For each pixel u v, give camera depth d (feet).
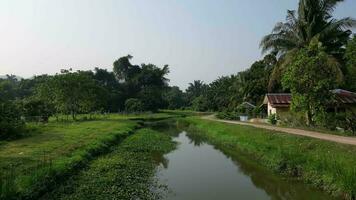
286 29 137.80
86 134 115.85
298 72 105.50
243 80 265.95
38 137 105.81
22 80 394.52
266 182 65.51
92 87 225.97
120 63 444.96
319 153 66.69
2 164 62.85
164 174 74.02
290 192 58.34
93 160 79.92
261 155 84.74
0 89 133.59
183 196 56.95
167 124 232.94
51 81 212.02
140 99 378.32
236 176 71.61
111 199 51.93
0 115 104.73
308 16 132.67
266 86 224.53
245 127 126.41
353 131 95.50
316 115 107.24
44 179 54.08
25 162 65.16
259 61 258.16
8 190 44.16
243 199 55.52
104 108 341.62
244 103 225.76
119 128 148.87
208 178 70.03
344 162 56.75
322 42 130.52
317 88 102.12
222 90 354.74
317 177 59.06
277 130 104.37
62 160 68.18
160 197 56.13
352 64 132.98
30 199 47.50
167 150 108.99
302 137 82.79
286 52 135.44
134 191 57.16
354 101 126.82
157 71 437.99
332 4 130.72
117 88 414.41
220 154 101.14
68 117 233.35
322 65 104.22
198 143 129.80
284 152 74.95
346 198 50.11
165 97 487.20
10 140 97.71
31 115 171.63
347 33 133.80
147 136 139.54
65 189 55.01
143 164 81.41
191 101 495.41
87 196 52.54
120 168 74.79
